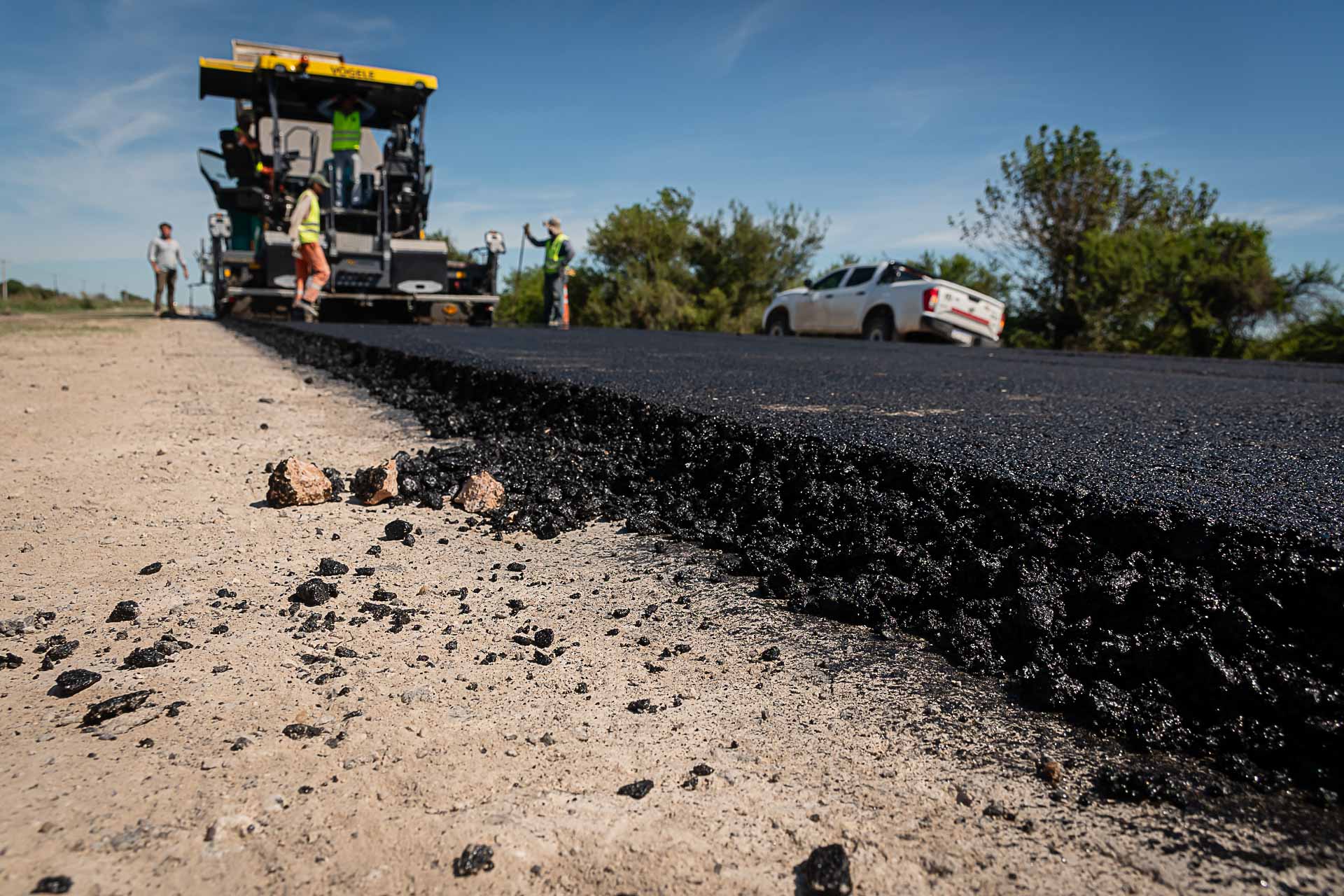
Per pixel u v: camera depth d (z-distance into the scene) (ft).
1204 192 74.79
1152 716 4.53
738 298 109.19
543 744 4.54
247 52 45.21
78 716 4.72
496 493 9.39
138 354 26.78
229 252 47.26
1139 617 5.10
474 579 7.23
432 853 3.58
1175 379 19.80
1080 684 4.90
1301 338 60.08
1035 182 74.43
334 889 3.34
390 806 3.91
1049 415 11.36
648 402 11.60
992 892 3.40
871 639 5.84
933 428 9.64
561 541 8.26
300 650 5.71
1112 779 4.08
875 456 8.00
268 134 45.91
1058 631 5.29
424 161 46.55
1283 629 4.60
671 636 6.03
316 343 27.53
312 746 4.43
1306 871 3.48
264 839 3.63
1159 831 3.76
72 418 14.24
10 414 14.33
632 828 3.79
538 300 111.75
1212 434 9.81
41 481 10.02
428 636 6.03
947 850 3.67
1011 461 7.59
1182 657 4.69
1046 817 3.89
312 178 40.14
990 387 15.67
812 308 55.26
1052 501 6.37
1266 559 4.96
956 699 4.99
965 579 6.05
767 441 9.04
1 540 7.84
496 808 3.92
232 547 7.91
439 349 21.35
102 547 7.79
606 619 6.36
